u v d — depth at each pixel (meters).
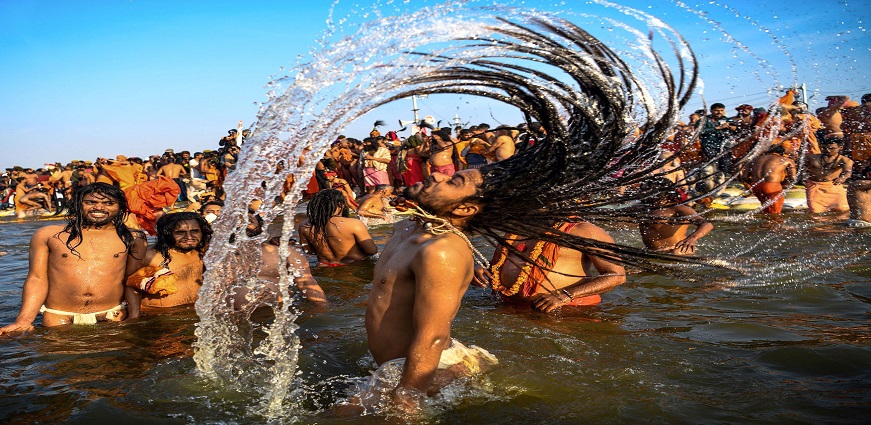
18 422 2.72
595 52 2.62
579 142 2.74
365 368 3.27
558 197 2.92
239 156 2.95
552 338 3.68
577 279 4.57
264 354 3.53
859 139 8.27
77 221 4.48
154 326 4.37
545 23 2.57
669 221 3.22
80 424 2.68
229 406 2.84
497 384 2.91
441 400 2.71
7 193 21.47
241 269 4.54
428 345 2.62
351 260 6.62
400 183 14.55
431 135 12.39
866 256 5.91
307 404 2.83
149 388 3.06
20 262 7.89
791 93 9.20
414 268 2.70
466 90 2.58
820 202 9.11
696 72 2.75
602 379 3.02
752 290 4.86
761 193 9.17
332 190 6.66
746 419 2.57
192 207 10.75
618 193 3.02
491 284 4.73
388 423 2.56
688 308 4.42
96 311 4.55
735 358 3.32
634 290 4.99
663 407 2.70
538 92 2.59
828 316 4.12
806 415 2.58
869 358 3.23
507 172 2.86
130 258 4.75
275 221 10.55
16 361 3.59
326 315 4.41
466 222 2.94
